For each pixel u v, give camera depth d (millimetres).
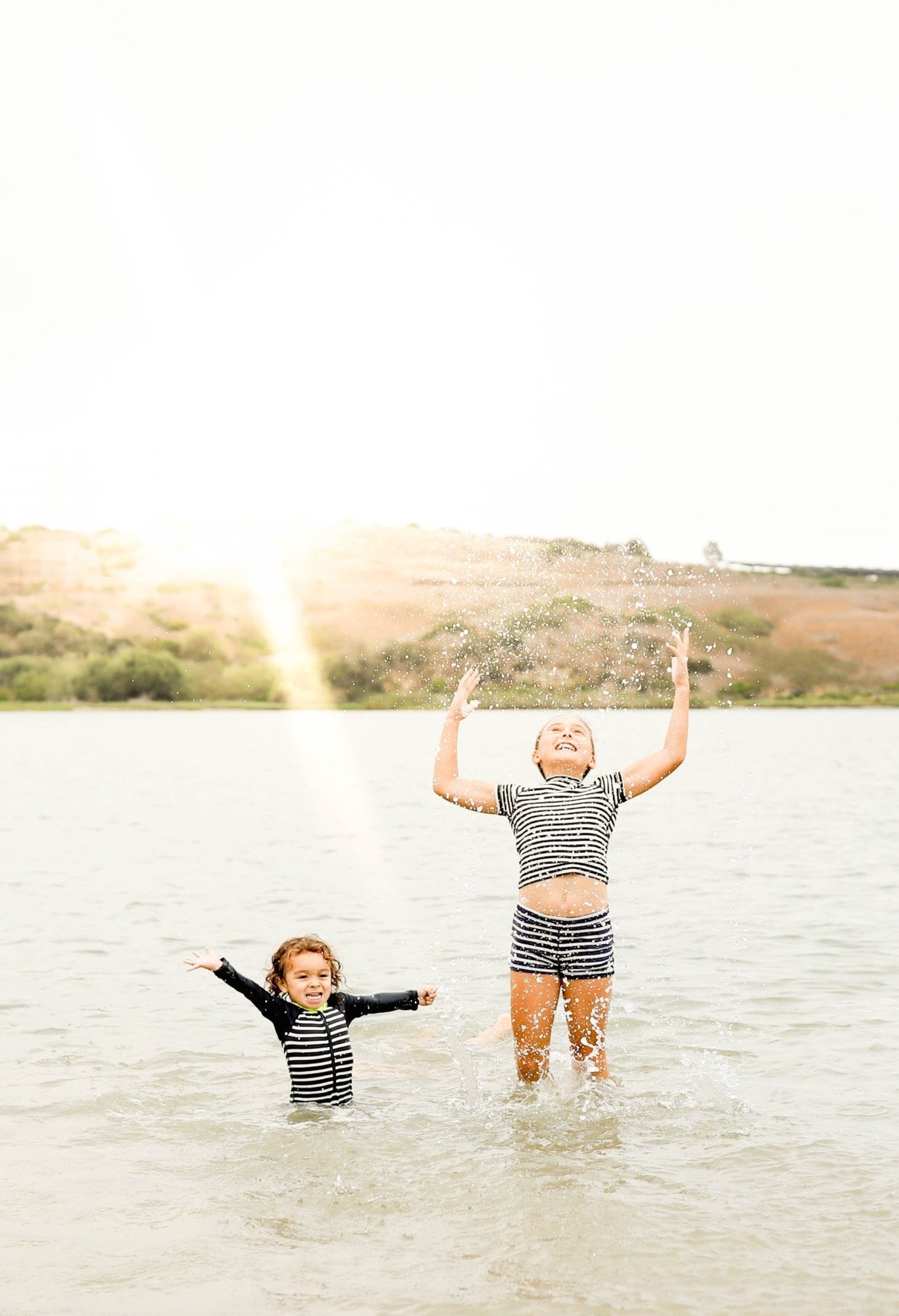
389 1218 4211
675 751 6098
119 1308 3564
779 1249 3938
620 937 9211
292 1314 3520
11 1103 5543
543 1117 5312
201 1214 4262
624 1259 3873
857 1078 5805
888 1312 3516
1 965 8469
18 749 40500
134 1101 5574
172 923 10055
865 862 13195
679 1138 5012
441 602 80750
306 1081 5543
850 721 57906
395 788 24672
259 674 81938
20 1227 4164
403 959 8570
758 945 8891
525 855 5910
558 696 42375
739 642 73312
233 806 21000
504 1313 3518
